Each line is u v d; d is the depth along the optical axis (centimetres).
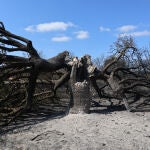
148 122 1243
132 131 1094
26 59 1266
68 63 1338
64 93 1828
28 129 1096
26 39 1259
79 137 998
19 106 1284
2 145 941
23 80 1376
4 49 1221
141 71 1856
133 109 1510
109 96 1575
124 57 1745
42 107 1532
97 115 1284
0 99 1244
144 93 1683
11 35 1268
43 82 1455
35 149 909
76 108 1273
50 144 941
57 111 1455
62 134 1014
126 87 1513
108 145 945
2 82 1259
